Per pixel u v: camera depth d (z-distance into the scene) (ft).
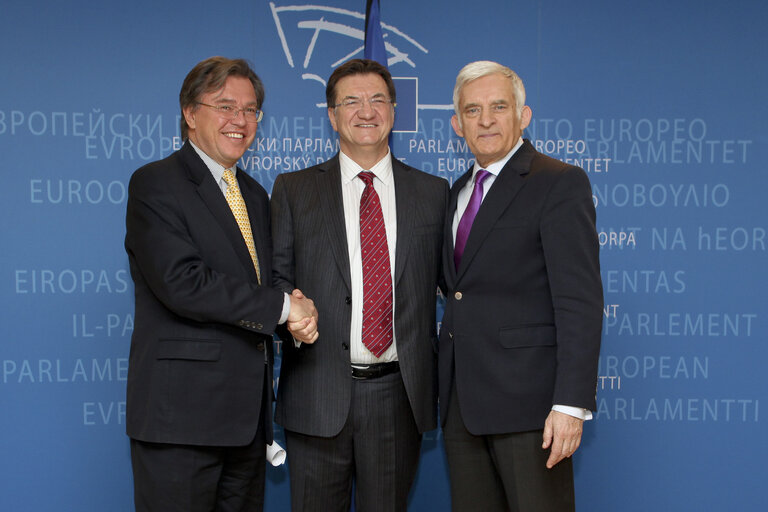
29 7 6.98
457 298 5.25
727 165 7.48
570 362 4.65
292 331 4.89
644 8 7.39
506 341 5.00
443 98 7.42
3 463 7.11
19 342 7.10
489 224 5.10
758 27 7.41
